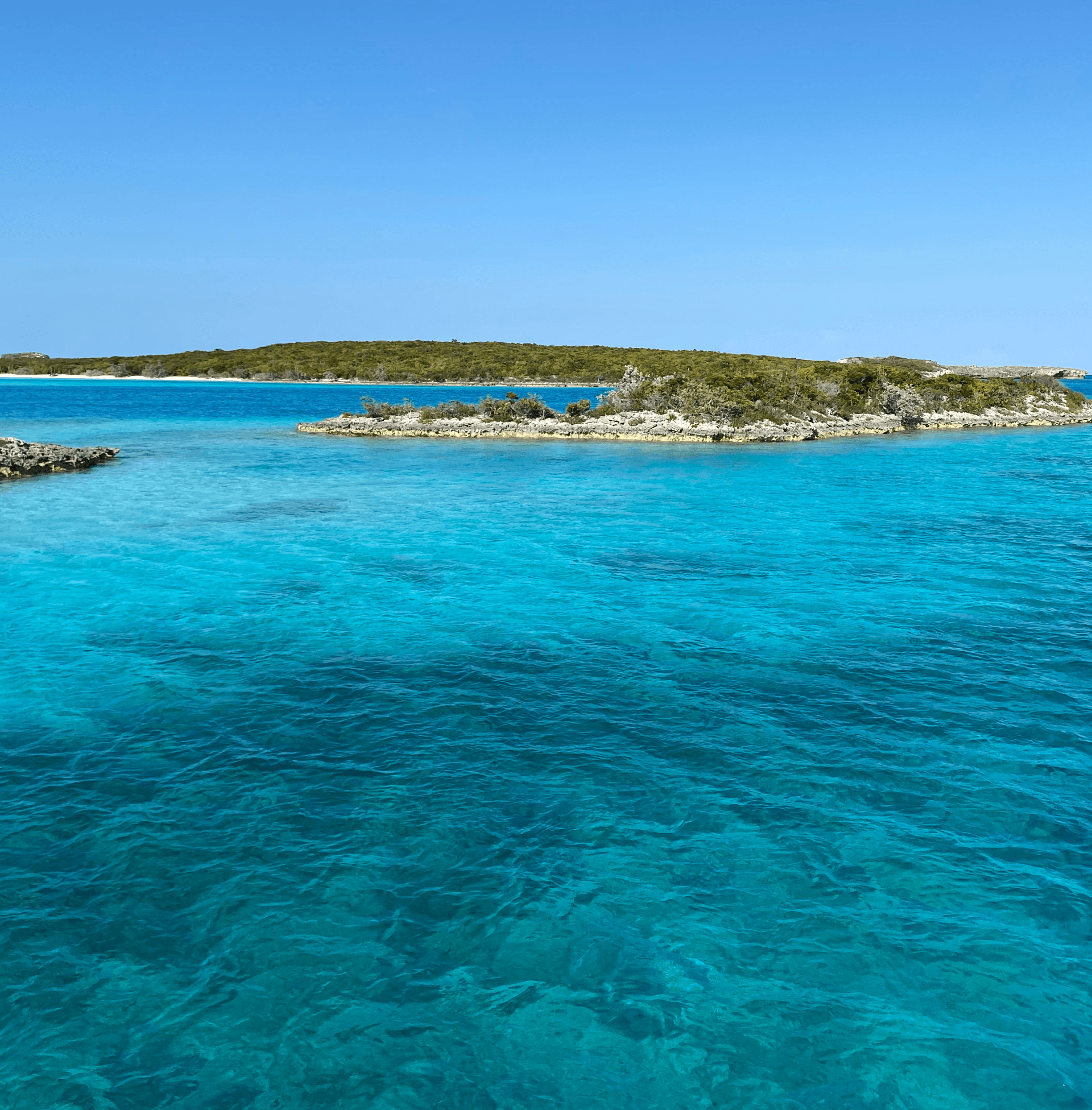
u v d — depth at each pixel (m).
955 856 9.63
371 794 10.95
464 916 8.55
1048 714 13.55
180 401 116.00
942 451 58.12
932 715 13.51
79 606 19.19
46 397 120.75
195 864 9.39
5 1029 7.04
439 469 45.94
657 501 34.84
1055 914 8.61
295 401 122.25
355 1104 6.41
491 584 21.34
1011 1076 6.71
